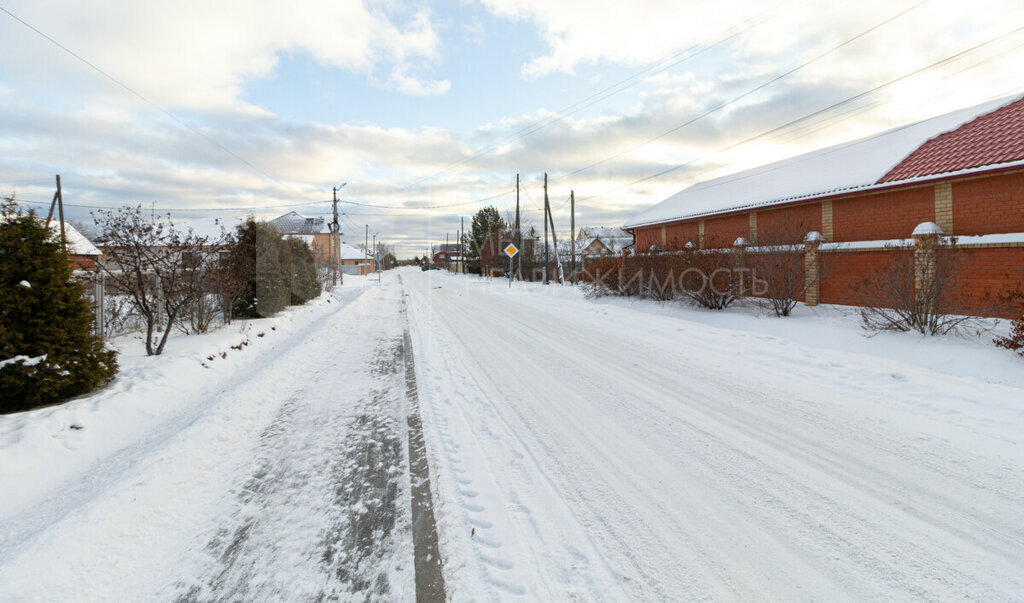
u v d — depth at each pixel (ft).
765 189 55.06
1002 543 8.73
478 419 16.22
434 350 28.68
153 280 25.52
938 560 8.29
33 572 8.09
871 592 7.54
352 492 11.37
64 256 16.48
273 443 14.47
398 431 15.34
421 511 10.43
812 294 39.78
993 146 31.04
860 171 41.83
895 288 27.45
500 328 36.94
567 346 28.76
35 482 11.55
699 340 28.91
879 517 9.66
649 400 17.78
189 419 16.06
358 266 208.44
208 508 10.67
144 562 8.73
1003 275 27.68
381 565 8.61
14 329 15.06
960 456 12.25
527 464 12.56
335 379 22.16
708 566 8.28
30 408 15.21
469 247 189.67
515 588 7.86
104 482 11.55
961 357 22.20
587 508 10.30
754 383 19.61
